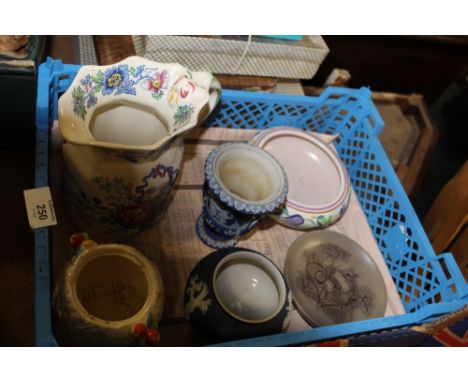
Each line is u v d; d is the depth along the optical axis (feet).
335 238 2.66
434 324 2.29
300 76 3.10
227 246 2.47
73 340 1.66
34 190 1.82
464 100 5.22
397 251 2.74
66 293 1.66
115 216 2.07
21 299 2.27
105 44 2.66
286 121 3.07
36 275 1.63
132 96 2.04
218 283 2.19
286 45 2.84
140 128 2.12
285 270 2.44
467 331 2.57
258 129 3.05
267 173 2.30
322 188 2.78
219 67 2.83
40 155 2.00
